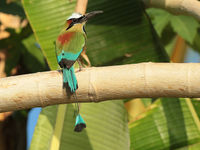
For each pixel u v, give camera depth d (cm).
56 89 593
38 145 805
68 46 762
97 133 866
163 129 935
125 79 576
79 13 813
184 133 927
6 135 1295
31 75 603
